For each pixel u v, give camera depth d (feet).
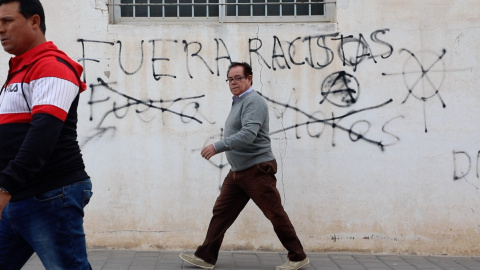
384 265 18.49
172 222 19.57
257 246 19.75
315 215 19.60
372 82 19.47
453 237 19.57
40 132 9.67
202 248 17.85
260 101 17.07
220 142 16.53
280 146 19.52
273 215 17.42
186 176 19.52
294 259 17.75
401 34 19.44
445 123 19.44
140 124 19.47
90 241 19.57
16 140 10.23
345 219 19.61
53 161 10.37
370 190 19.56
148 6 20.11
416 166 19.51
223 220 17.94
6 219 10.73
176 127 19.51
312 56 19.49
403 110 19.47
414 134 19.49
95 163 19.45
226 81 19.47
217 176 19.52
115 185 19.51
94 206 19.51
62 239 10.52
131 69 19.45
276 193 17.48
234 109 17.37
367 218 19.60
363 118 19.51
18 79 10.36
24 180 9.59
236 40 19.47
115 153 19.47
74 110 10.66
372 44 19.44
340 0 19.51
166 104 19.47
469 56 19.39
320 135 19.51
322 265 18.38
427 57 19.44
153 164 19.51
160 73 19.45
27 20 10.68
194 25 19.44
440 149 19.48
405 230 19.60
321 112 19.51
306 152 19.51
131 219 19.56
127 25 19.42
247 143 16.69
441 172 19.49
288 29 19.47
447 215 19.54
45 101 9.89
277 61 19.49
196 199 19.56
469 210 19.51
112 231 19.57
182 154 19.51
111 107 19.44
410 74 19.44
